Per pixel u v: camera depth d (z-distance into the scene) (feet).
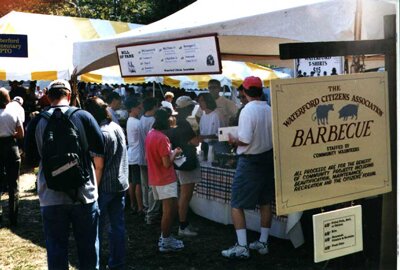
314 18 11.43
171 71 13.19
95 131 11.75
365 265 12.63
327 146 6.77
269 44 20.70
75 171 11.18
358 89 6.91
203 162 21.58
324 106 6.72
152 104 21.49
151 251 17.69
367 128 7.02
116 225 14.30
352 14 10.63
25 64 27.94
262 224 16.58
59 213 11.60
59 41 30.35
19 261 16.97
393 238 7.23
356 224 7.38
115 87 50.98
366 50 6.96
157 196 17.08
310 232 16.93
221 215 20.35
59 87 11.91
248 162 15.52
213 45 12.15
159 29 13.67
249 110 15.12
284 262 16.06
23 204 25.52
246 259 16.19
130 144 21.71
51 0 81.87
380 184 7.18
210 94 23.36
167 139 16.37
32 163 12.03
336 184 6.88
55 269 11.69
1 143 20.44
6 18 30.42
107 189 13.73
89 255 12.10
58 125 11.37
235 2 15.21
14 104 20.70
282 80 6.41
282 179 6.46
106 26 34.04
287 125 6.47
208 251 17.48
